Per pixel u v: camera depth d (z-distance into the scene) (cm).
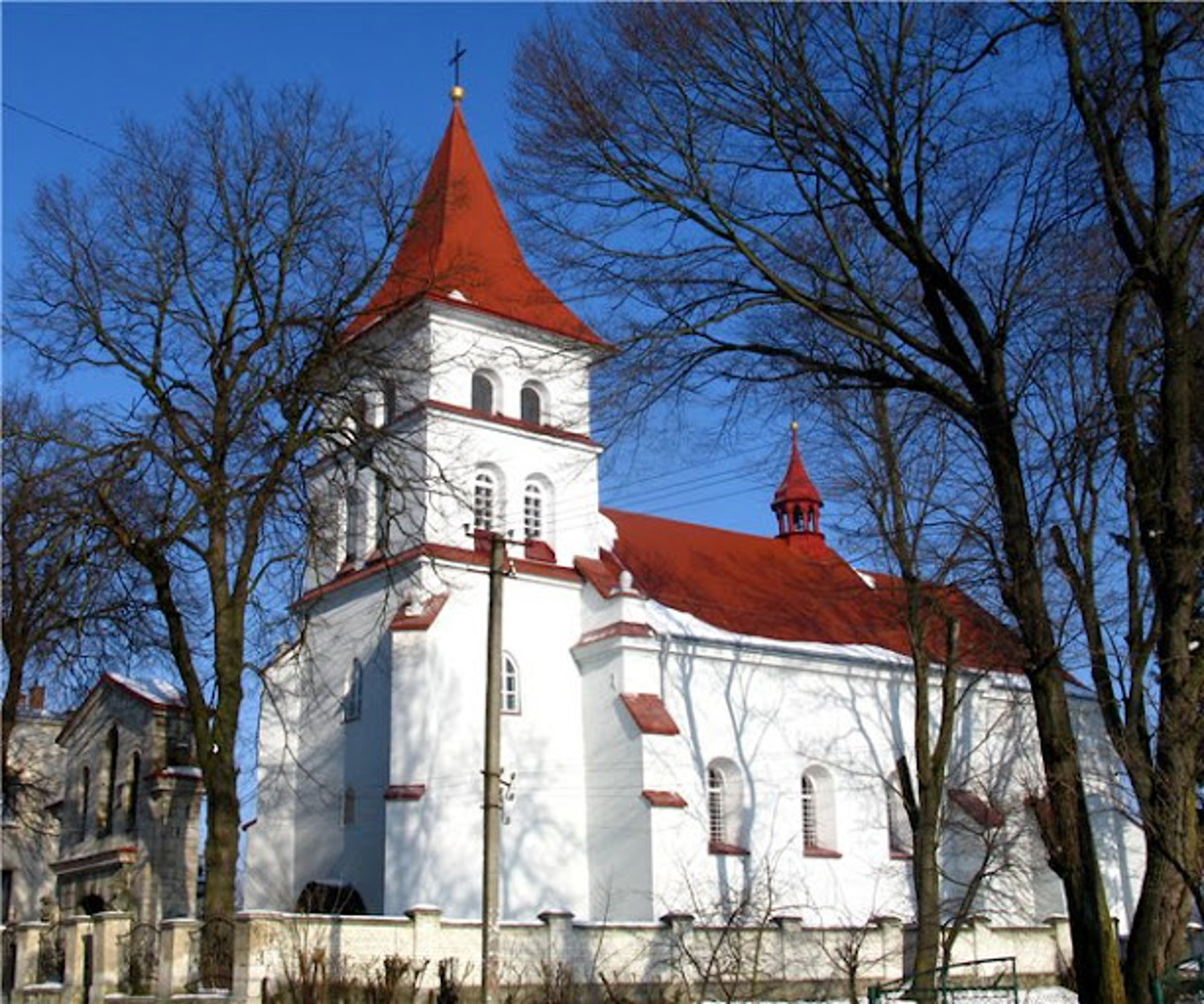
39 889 4931
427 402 3884
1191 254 2058
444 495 3450
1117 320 2011
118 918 2767
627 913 3638
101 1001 2692
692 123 2225
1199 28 1856
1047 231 2059
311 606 4147
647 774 3697
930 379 2116
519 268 4269
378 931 2645
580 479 4206
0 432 2944
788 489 5203
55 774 5112
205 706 2905
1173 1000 1805
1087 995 1855
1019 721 4500
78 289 2984
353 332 4022
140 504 3062
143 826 3988
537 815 3769
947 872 4241
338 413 3127
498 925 2391
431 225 4159
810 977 3206
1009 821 4294
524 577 3953
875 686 4353
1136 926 1834
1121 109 1938
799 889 3922
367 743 3819
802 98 2136
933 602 3156
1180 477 1870
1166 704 1839
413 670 3628
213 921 2616
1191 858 1791
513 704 3834
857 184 2159
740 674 4053
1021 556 2023
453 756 3653
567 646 4000
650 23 2189
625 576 3959
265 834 4000
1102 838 4547
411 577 3762
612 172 2267
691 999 2748
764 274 2197
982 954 3500
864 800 4184
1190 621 1855
